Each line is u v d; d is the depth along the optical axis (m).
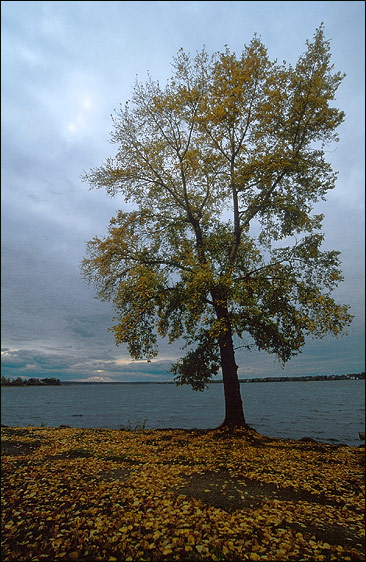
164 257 16.92
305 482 8.59
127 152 16.94
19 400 95.44
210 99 15.72
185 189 17.38
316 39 15.55
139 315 15.21
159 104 16.56
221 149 16.47
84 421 34.97
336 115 15.42
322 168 15.65
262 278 15.29
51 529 5.79
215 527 5.66
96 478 8.51
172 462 10.30
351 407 52.38
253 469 9.47
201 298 14.91
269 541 5.28
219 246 15.89
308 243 15.76
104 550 5.02
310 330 13.73
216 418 37.19
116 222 16.42
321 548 5.25
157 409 52.53
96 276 16.55
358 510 7.09
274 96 14.97
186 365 17.31
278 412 43.78
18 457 11.03
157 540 5.24
